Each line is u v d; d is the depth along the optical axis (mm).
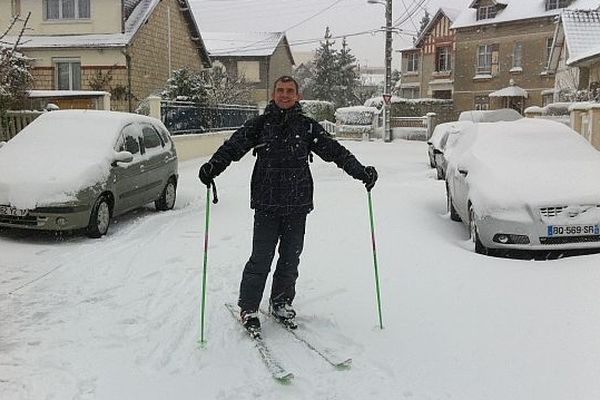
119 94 24625
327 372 4074
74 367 4156
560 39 30297
